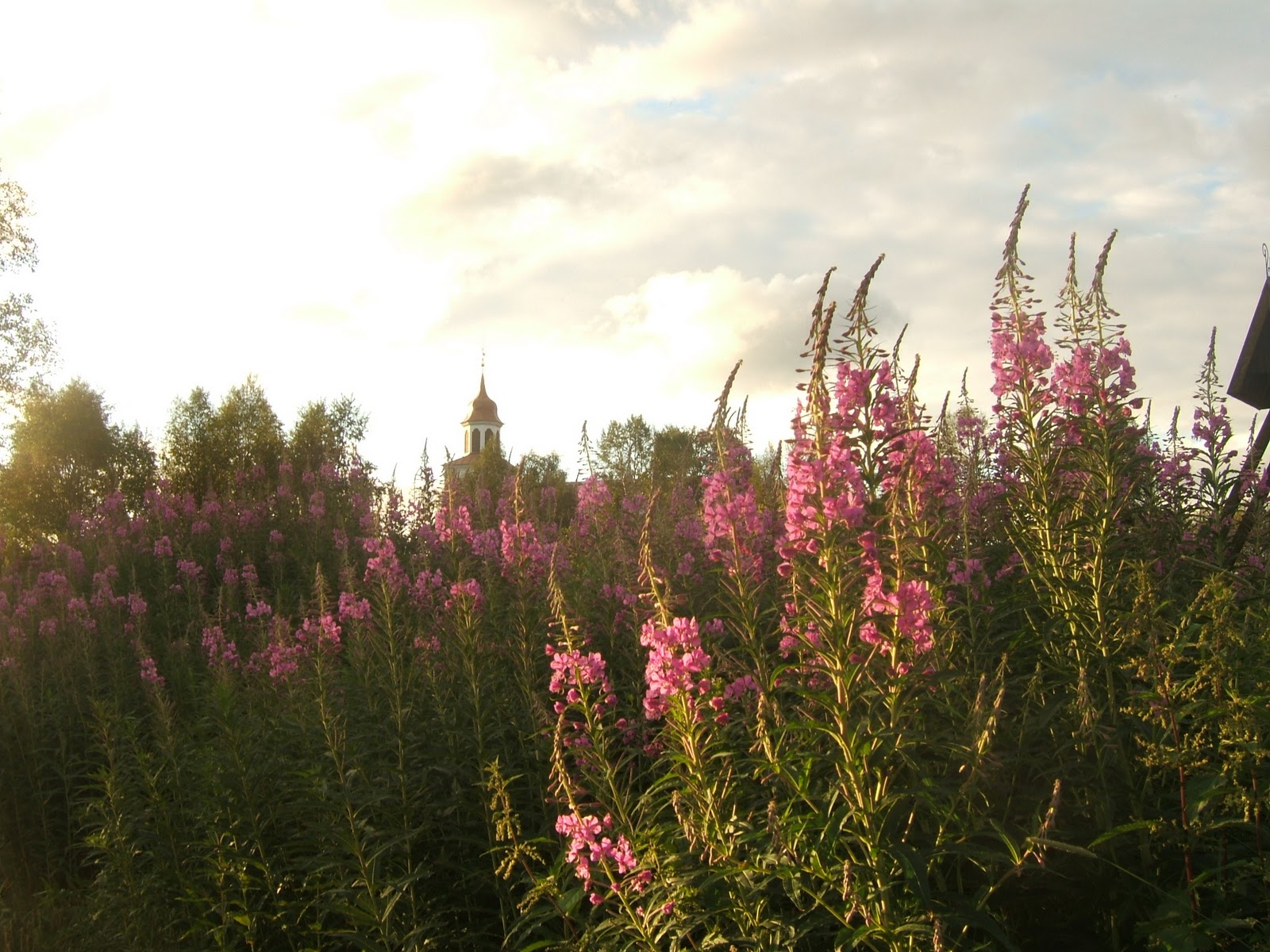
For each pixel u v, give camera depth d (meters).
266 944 6.90
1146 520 7.15
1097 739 5.12
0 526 31.28
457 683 7.68
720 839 4.74
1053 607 5.99
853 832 4.37
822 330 4.77
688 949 4.71
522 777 6.87
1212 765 4.87
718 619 6.81
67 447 35.94
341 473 21.84
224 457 34.50
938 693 5.25
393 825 6.61
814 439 4.78
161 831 7.56
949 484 6.44
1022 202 6.70
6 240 32.50
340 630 9.91
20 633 13.74
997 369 6.71
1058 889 4.88
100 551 18.20
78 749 10.14
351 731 7.23
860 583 4.80
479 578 11.17
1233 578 6.23
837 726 4.45
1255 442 8.30
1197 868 4.83
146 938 7.20
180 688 11.63
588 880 5.05
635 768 6.63
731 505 6.18
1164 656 4.78
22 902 8.78
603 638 8.30
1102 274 6.98
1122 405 6.77
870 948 4.39
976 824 4.52
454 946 6.29
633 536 10.93
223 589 14.92
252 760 7.39
